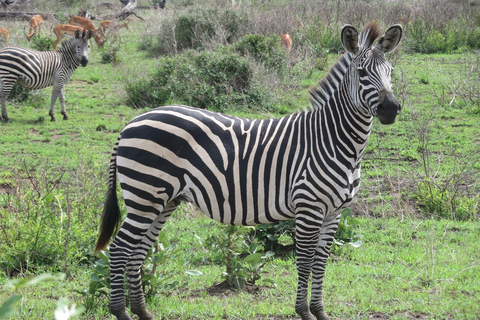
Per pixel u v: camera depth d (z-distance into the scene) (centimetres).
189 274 1080
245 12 4094
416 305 1002
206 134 903
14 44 3994
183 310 988
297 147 890
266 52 3197
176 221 1514
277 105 2686
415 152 2053
